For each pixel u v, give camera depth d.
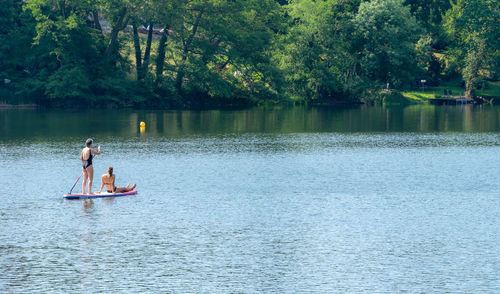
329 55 166.88
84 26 145.75
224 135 104.44
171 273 45.81
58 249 49.94
